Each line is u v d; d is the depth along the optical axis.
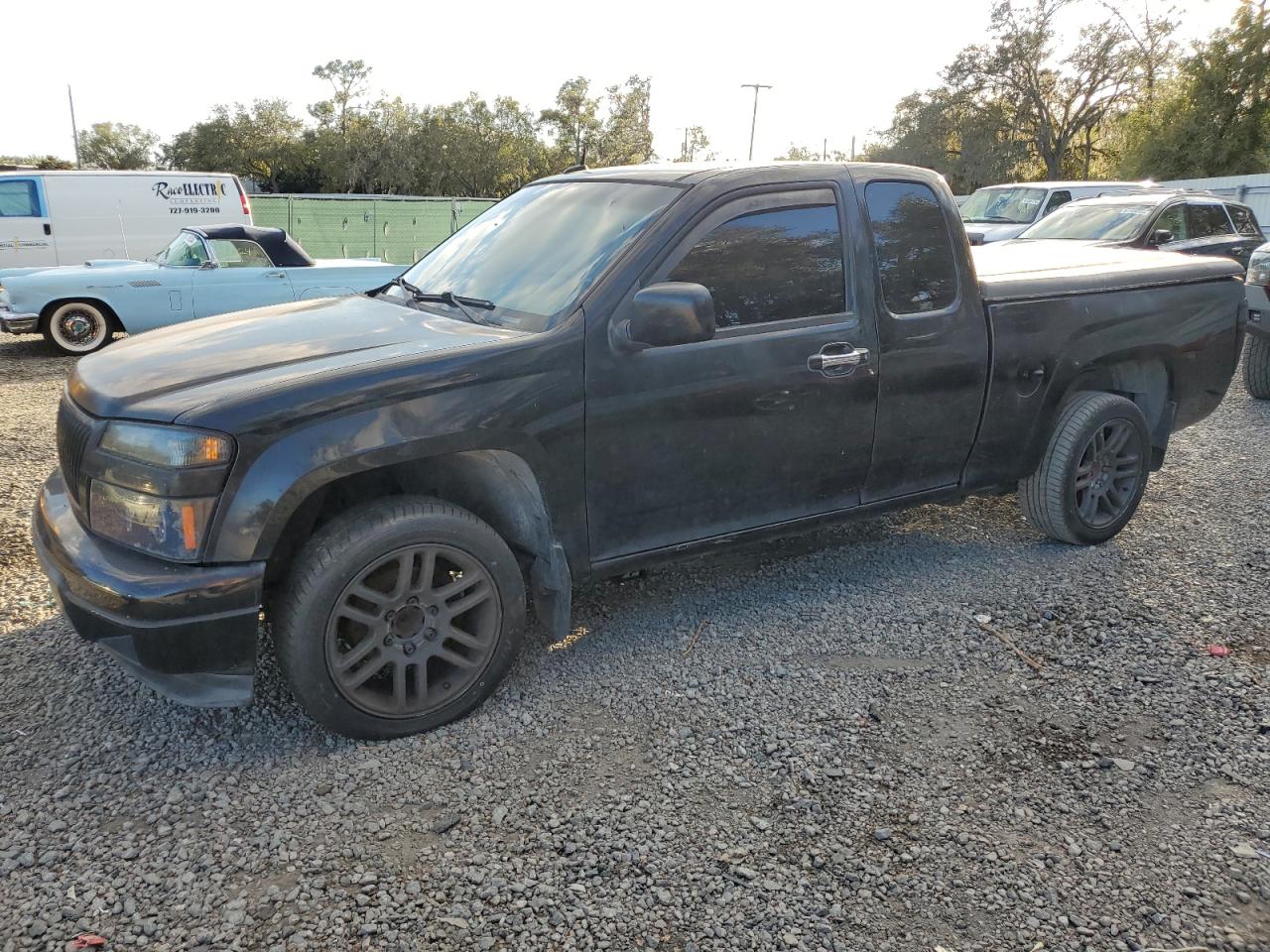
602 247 3.43
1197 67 38.03
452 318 3.50
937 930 2.30
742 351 3.49
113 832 2.61
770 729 3.16
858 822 2.69
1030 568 4.54
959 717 3.25
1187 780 2.90
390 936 2.25
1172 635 3.84
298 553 2.90
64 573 2.82
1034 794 2.82
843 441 3.84
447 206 27.59
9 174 15.64
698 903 2.37
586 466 3.26
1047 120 49.34
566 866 2.50
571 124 74.38
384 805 2.75
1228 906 2.38
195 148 80.56
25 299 10.73
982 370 4.14
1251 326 8.10
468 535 3.07
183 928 2.27
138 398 2.84
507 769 2.94
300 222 26.14
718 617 4.02
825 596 4.23
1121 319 4.57
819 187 3.73
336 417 2.79
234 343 3.29
